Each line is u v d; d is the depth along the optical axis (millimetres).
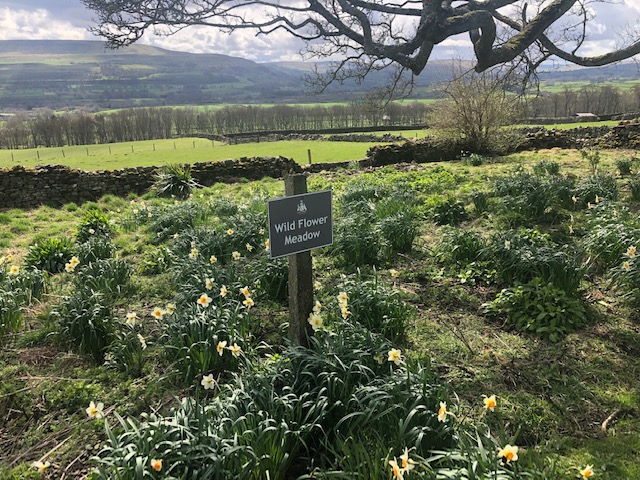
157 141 59188
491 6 9859
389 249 6965
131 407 3848
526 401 3750
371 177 14234
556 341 4570
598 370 4094
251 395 3262
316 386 3383
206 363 4094
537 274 5402
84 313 4754
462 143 19672
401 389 3250
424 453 2918
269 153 32156
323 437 3229
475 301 5531
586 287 5535
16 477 3162
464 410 3639
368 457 2697
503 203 8781
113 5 9062
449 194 10133
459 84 18953
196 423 2990
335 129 53562
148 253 7859
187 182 15250
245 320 4559
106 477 2641
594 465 3051
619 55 10266
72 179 14492
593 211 7820
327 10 10312
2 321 4945
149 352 4625
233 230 7453
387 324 4625
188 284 5555
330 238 3902
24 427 3703
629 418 3523
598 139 19094
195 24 9703
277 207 3525
